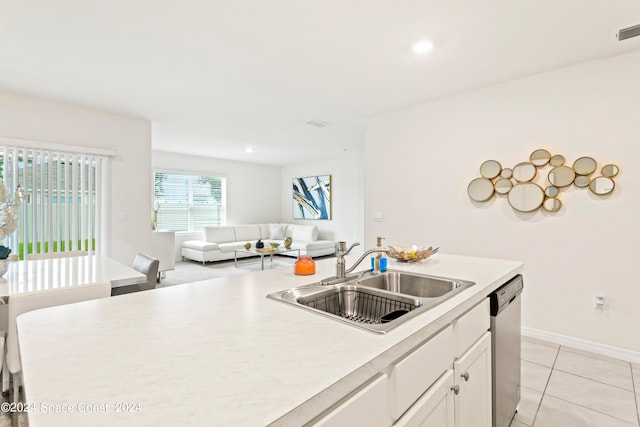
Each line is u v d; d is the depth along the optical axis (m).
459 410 1.15
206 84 2.95
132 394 0.60
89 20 1.97
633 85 2.31
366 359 0.75
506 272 1.74
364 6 1.84
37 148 3.29
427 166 3.41
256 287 1.43
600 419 1.75
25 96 3.23
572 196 2.55
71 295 1.59
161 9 1.86
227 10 1.87
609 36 2.13
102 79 2.84
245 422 0.53
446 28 2.05
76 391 0.61
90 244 3.63
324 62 2.52
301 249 6.68
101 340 0.85
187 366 0.71
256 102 3.44
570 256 2.56
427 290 1.63
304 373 0.68
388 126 3.76
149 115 3.89
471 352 1.25
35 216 3.31
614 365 2.29
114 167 3.82
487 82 2.89
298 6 1.84
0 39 2.18
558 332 2.63
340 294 1.46
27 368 0.70
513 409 1.72
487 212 2.99
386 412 0.80
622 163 2.35
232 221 7.65
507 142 2.87
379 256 1.80
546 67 2.59
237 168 7.75
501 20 1.96
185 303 1.19
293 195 8.34
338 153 6.62
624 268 2.35
